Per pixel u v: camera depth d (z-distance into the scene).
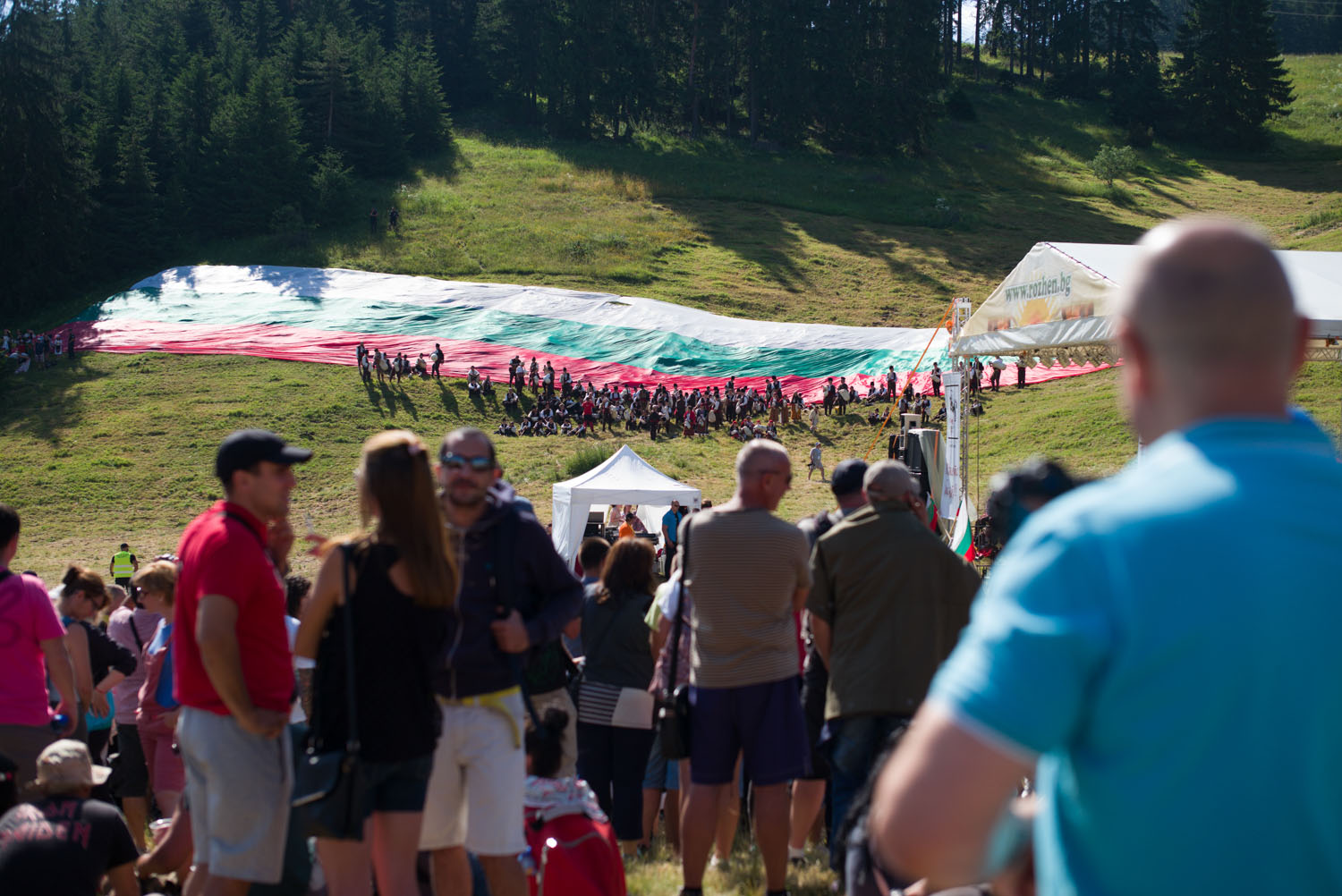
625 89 91.81
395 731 3.39
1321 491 1.31
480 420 42.69
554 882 4.32
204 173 67.44
